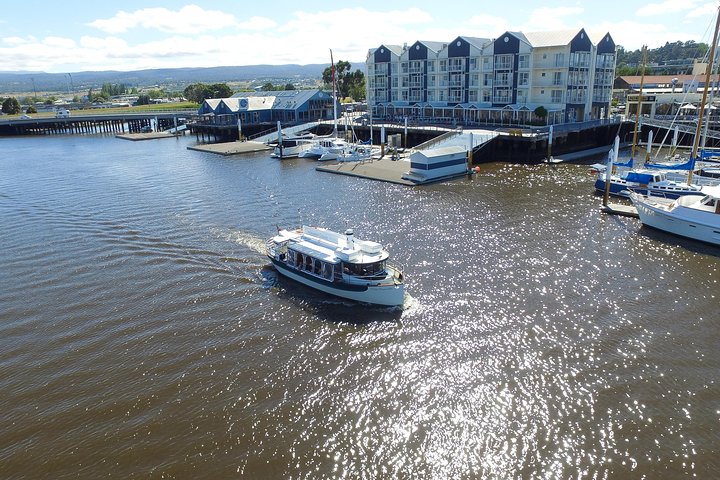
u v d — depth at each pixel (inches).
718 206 1594.5
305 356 1059.9
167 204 2225.6
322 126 4365.2
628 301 1256.8
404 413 895.7
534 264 1483.8
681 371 986.1
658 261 1501.0
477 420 876.6
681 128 3336.6
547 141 3159.5
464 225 1838.1
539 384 960.3
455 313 1213.7
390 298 1243.8
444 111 4232.3
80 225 1941.4
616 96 5374.0
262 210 2092.8
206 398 941.8
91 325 1202.6
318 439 843.4
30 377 1017.5
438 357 1046.4
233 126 4495.6
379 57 4697.3
